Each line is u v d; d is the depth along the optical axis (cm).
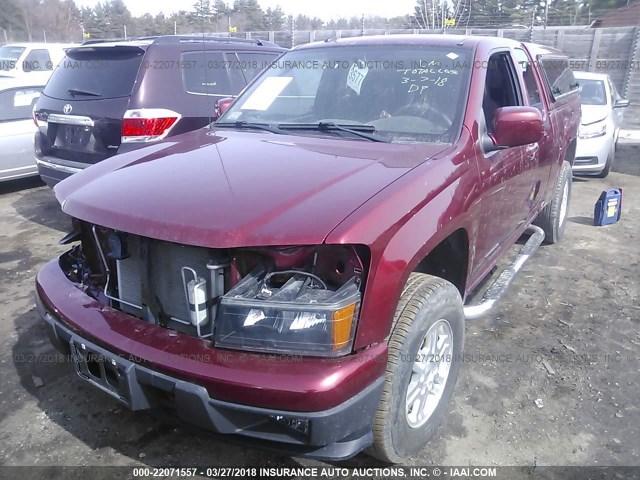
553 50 557
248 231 210
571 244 584
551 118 461
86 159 543
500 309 427
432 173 257
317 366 201
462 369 345
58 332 249
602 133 867
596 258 542
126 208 235
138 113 506
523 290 463
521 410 308
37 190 778
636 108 1590
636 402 315
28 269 501
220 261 216
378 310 214
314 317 202
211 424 208
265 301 206
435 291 254
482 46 353
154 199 237
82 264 285
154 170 271
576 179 927
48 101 569
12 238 581
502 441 284
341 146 293
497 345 374
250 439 215
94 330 234
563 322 407
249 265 220
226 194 233
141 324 234
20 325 399
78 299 255
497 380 335
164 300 234
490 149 317
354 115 330
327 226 209
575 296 453
